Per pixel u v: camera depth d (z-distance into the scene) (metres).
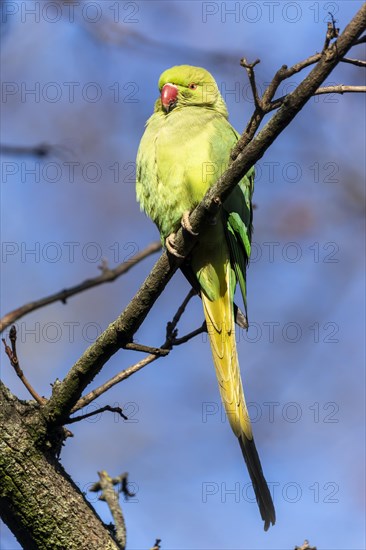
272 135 6.11
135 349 6.81
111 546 6.54
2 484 6.34
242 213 9.47
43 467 6.48
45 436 6.53
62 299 7.36
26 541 6.52
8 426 6.44
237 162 6.42
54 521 6.39
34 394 6.71
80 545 6.40
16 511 6.39
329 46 5.58
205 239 8.94
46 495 6.41
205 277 9.23
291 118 5.96
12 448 6.39
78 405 6.69
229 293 9.20
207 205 6.86
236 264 9.37
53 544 6.39
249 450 7.91
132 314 6.67
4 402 6.54
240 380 8.59
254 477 7.56
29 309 7.03
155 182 9.49
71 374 6.61
